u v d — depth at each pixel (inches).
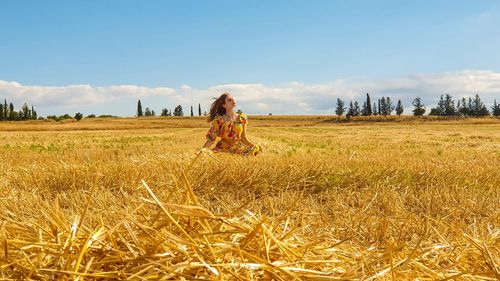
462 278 71.6
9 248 66.8
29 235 72.8
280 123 4781.0
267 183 209.2
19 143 847.1
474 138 990.4
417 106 5526.6
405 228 129.6
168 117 5492.1
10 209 159.3
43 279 60.1
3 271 62.2
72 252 66.1
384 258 73.6
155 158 295.0
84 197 177.9
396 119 5093.5
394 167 248.1
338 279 62.6
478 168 263.0
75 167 239.0
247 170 219.0
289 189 208.4
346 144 749.9
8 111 5733.3
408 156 386.0
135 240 64.9
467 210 162.6
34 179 225.1
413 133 1443.2
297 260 70.7
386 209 165.5
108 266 63.9
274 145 639.1
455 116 5408.5
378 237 122.6
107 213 128.1
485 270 77.6
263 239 68.3
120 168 229.6
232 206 169.2
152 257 62.6
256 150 289.1
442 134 1294.3
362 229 128.6
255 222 73.6
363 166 252.7
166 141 787.4
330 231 124.6
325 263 71.9
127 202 166.4
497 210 161.2
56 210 77.4
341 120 5216.5
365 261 73.0
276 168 229.0
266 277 64.1
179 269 58.5
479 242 87.6
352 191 204.2
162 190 191.9
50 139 1077.1
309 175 221.5
